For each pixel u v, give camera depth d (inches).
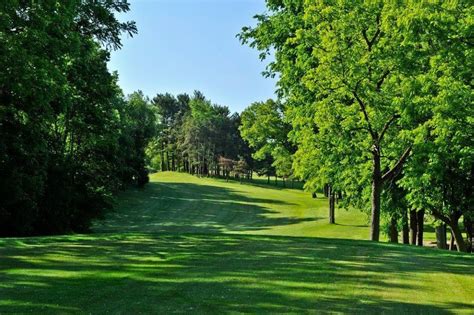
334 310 292.5
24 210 1088.2
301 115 930.7
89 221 1419.8
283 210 2429.9
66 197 1244.5
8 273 373.4
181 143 4439.0
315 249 574.9
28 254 474.6
